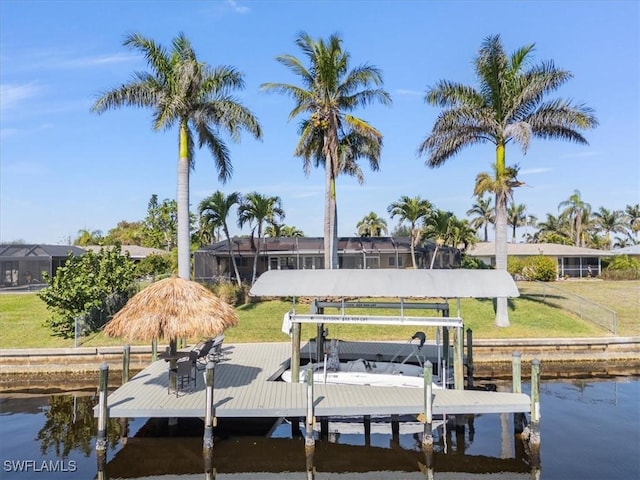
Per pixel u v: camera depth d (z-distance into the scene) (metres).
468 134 23.56
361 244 41.03
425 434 10.64
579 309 24.48
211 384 10.70
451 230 42.25
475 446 11.61
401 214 38.59
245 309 25.33
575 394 15.46
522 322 22.31
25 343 19.52
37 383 17.48
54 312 22.72
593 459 10.76
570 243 71.38
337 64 27.73
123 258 23.97
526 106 22.95
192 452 11.45
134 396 11.82
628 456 10.88
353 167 30.20
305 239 42.06
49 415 14.10
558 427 12.59
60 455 11.34
